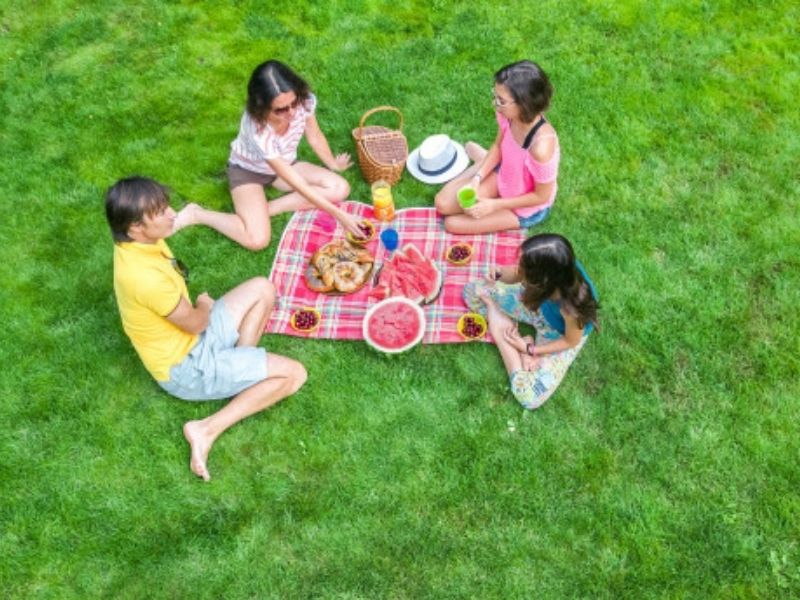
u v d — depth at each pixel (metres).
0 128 4.93
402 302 3.88
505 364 3.75
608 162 4.54
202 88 5.11
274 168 3.99
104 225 4.45
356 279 4.03
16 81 5.19
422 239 4.28
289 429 3.65
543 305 3.51
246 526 3.38
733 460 3.42
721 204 4.31
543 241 3.16
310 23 5.46
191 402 3.76
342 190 4.40
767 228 4.19
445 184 4.52
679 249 4.14
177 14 5.55
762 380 3.65
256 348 3.61
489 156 4.11
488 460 3.50
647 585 3.12
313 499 3.44
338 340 3.92
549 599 3.12
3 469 3.57
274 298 3.86
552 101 4.86
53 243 4.38
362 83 5.07
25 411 3.75
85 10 5.61
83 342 3.98
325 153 4.49
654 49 5.12
